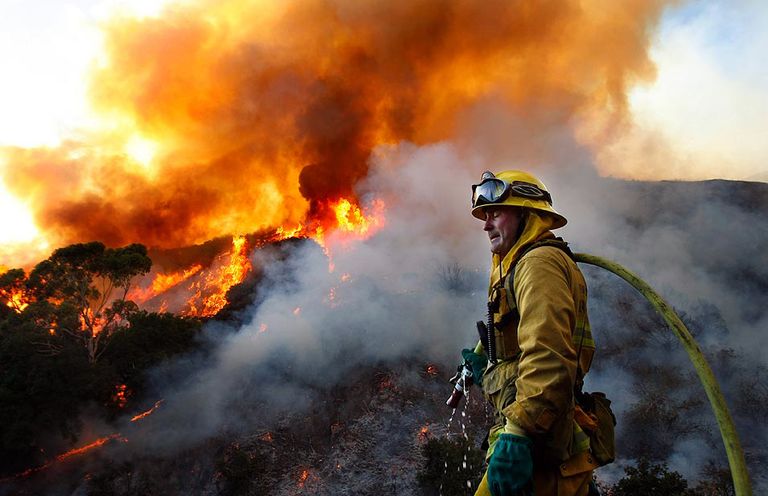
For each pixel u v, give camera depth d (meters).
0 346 35.06
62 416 34.62
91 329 39.31
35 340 34.84
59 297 39.72
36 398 33.72
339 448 34.53
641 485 22.02
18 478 34.88
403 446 33.72
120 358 39.41
